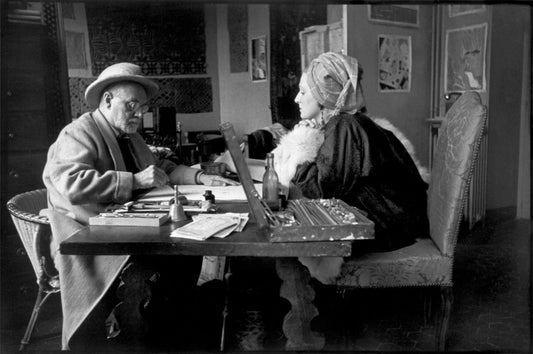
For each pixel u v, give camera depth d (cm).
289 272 178
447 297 219
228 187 244
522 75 462
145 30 570
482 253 378
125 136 246
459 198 210
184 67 600
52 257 220
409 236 229
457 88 462
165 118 501
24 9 318
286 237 159
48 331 256
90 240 163
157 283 258
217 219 182
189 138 553
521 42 457
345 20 411
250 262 320
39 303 234
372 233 161
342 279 216
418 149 471
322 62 257
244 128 604
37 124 324
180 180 263
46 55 329
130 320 185
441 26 464
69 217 213
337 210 184
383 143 236
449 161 219
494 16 438
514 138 468
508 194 473
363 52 421
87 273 195
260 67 559
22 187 317
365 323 259
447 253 216
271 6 522
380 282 215
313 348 182
